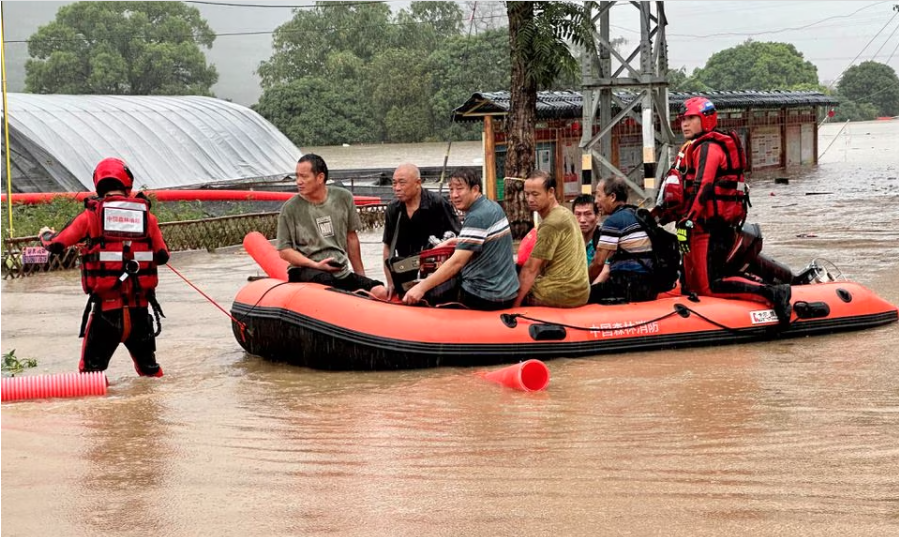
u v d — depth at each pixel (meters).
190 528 4.30
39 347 9.73
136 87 99.62
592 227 9.64
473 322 8.19
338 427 6.01
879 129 107.12
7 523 4.40
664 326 8.69
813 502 4.45
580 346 8.36
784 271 9.70
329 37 99.00
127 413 6.48
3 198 21.52
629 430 5.76
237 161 37.62
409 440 5.66
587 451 5.33
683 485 4.71
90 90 96.38
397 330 7.98
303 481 4.92
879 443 5.37
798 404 6.33
